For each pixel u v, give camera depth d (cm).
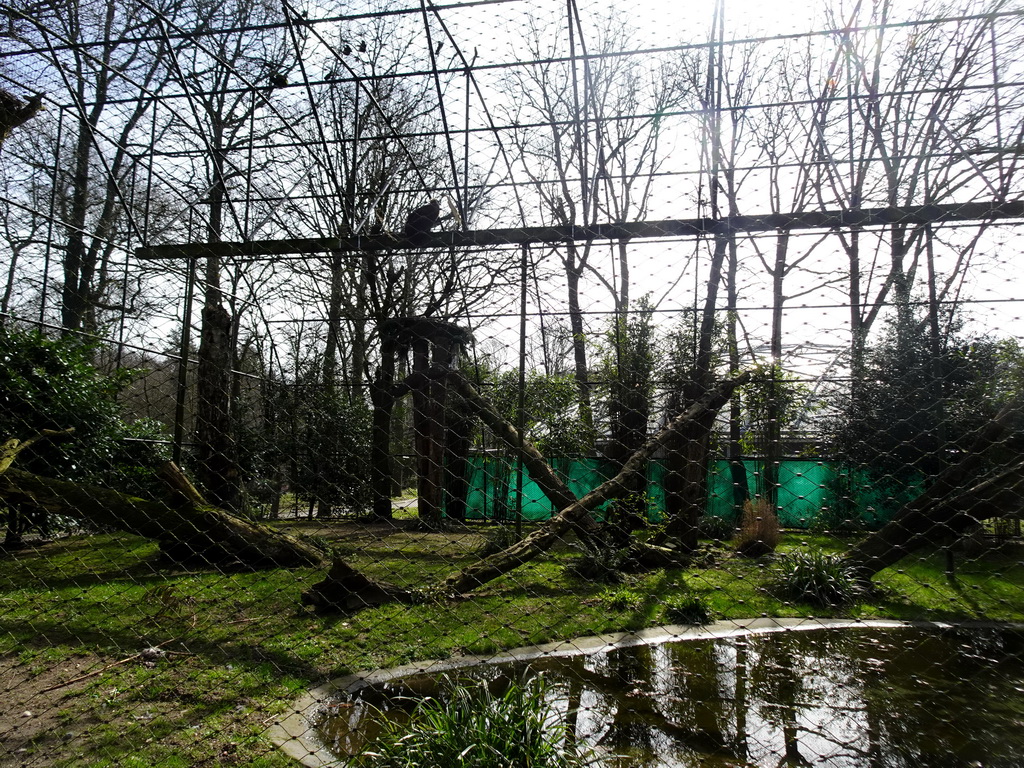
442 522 897
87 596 536
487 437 1003
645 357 688
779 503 881
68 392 738
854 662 425
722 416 916
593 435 838
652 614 530
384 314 1107
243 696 347
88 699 342
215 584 586
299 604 517
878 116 1009
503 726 246
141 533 650
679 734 325
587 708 354
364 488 995
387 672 384
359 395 1173
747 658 436
